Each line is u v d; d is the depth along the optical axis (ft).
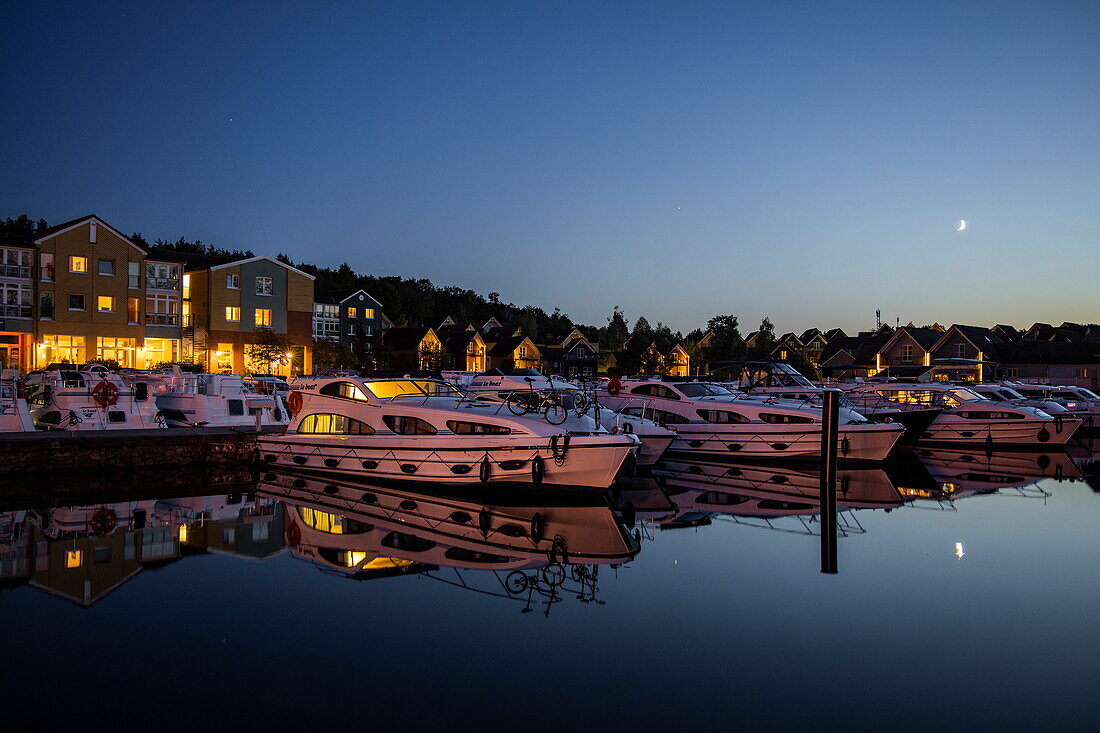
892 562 43.80
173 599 36.99
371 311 287.28
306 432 72.95
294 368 214.69
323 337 262.06
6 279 165.89
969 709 26.05
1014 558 44.83
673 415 88.53
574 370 310.24
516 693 27.09
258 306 208.95
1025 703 26.50
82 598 36.99
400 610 35.53
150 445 77.00
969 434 104.32
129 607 35.76
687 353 282.97
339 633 32.60
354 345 262.06
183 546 46.98
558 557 44.50
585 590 38.40
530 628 33.27
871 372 255.50
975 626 33.68
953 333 240.12
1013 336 320.09
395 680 28.19
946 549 46.93
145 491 66.90
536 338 401.90
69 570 41.60
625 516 56.59
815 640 32.07
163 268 190.60
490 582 39.65
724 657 30.35
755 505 61.62
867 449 82.38
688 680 28.30
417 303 430.61
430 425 65.51
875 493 67.97
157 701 26.32
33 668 28.96
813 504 62.18
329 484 69.82
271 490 67.26
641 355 260.62
